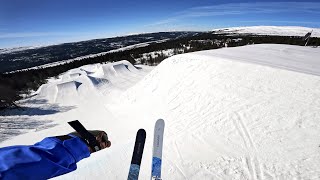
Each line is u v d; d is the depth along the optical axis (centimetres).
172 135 1319
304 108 1169
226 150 1044
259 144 1038
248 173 851
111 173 780
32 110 3300
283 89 1393
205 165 935
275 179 797
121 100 2852
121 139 1694
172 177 866
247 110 1331
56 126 2619
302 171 805
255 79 1612
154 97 2188
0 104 3444
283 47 3092
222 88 1670
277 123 1141
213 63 2069
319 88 1288
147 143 1156
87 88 4091
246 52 2633
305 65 1772
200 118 1454
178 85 2059
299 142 974
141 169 862
